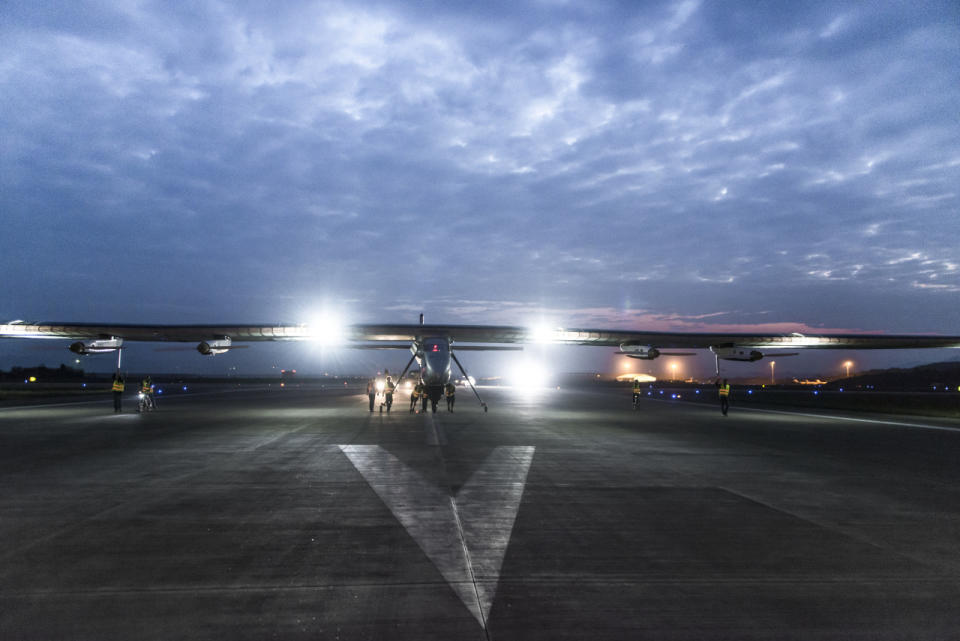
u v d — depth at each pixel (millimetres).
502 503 7449
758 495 8047
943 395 33188
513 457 11578
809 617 3996
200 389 52469
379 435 15312
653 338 27141
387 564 5047
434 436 15203
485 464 10641
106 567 4914
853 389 71750
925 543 5781
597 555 5328
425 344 23969
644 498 7801
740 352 27922
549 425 18828
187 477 9141
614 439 14875
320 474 9469
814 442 14648
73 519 6523
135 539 5746
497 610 4082
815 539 5887
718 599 4309
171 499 7570
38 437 14445
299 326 24953
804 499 7801
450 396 24953
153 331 24438
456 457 11500
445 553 5367
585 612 4055
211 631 3713
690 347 28734
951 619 3977
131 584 4523
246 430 16344
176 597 4266
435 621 3891
